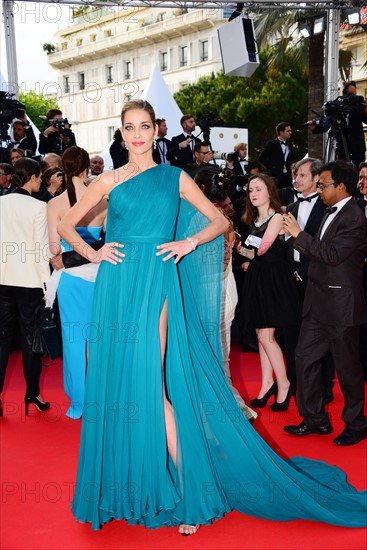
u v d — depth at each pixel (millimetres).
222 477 2660
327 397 4367
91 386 2568
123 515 2492
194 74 33312
